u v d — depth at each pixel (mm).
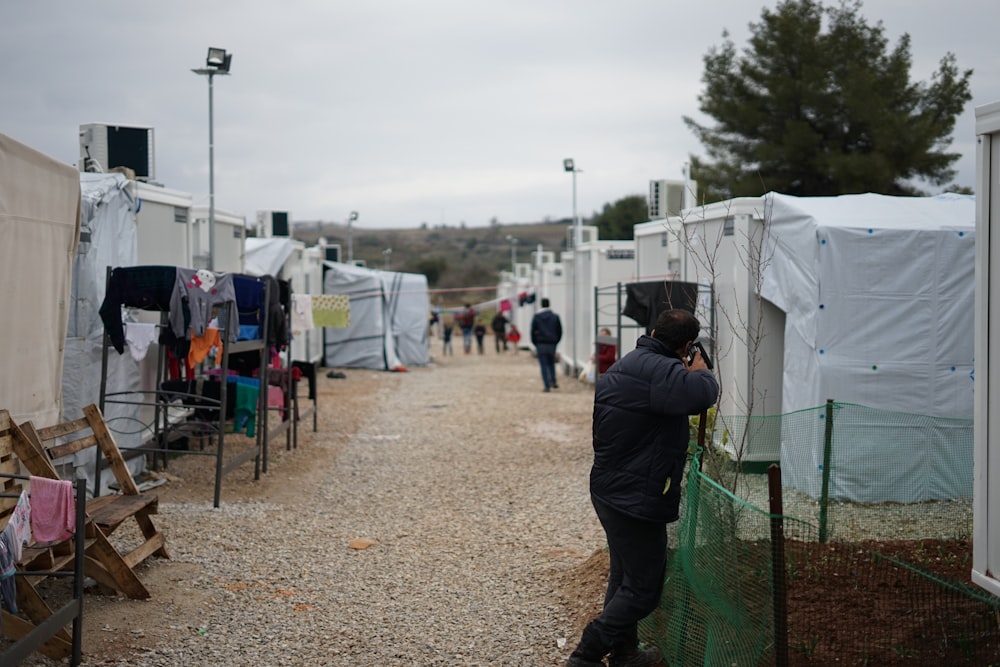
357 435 12727
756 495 8094
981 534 4477
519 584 6211
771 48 25781
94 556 5469
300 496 9008
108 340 8242
